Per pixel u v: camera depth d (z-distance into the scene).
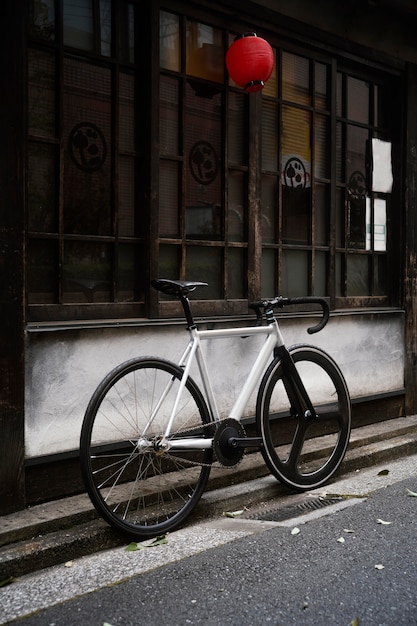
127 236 4.34
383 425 6.00
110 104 4.21
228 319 4.76
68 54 4.00
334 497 4.45
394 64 6.16
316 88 5.62
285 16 5.15
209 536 3.73
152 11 4.30
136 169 4.37
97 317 4.15
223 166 4.87
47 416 3.81
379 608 2.85
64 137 3.98
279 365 4.43
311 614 2.81
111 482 4.09
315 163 5.63
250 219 5.02
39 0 3.86
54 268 3.97
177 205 4.59
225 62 4.84
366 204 6.20
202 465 3.98
